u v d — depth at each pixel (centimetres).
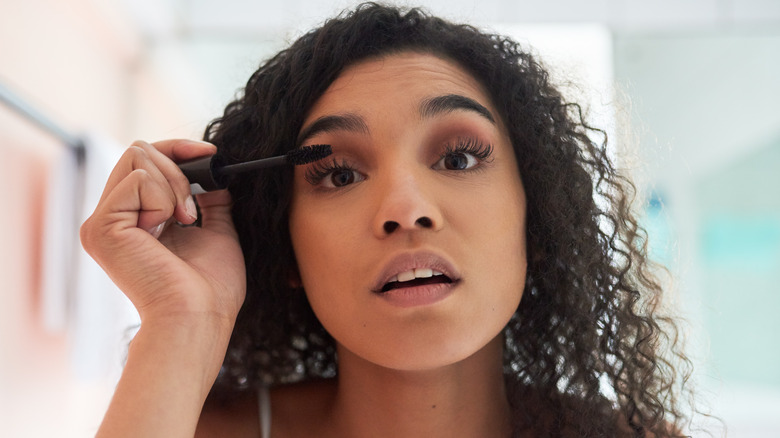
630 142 90
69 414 151
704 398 89
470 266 57
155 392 53
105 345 138
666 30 210
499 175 62
